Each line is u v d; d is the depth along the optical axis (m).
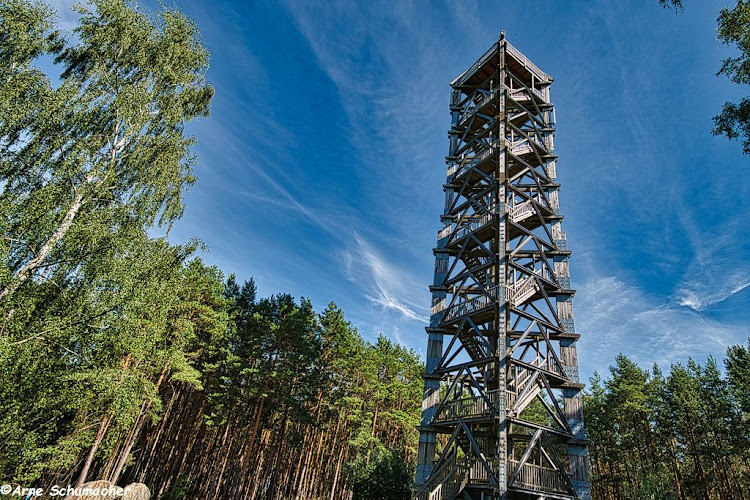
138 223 17.64
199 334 32.28
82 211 16.41
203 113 21.69
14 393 14.21
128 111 17.75
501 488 15.77
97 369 15.92
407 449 45.66
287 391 33.56
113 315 15.80
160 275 18.19
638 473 38.53
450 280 23.19
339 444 40.56
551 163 26.12
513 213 22.11
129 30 19.05
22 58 16.20
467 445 20.78
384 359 46.41
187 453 34.50
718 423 35.59
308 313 38.53
